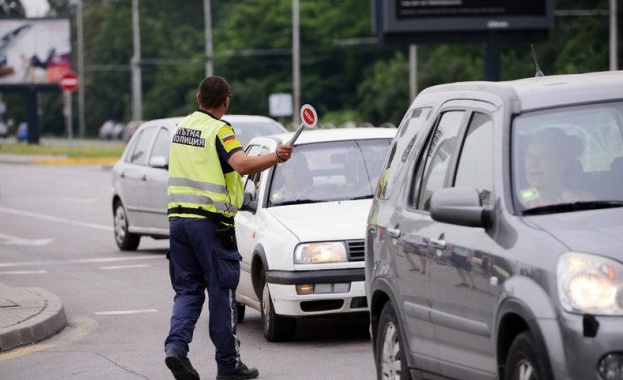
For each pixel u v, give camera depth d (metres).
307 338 26.39
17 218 62.03
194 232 20.75
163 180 42.81
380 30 93.25
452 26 92.00
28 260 43.66
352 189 27.42
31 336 26.64
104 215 63.16
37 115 186.38
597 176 15.09
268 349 25.09
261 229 26.38
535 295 13.66
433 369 16.59
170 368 20.72
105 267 41.06
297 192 27.28
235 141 20.80
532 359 13.67
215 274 20.88
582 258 13.42
